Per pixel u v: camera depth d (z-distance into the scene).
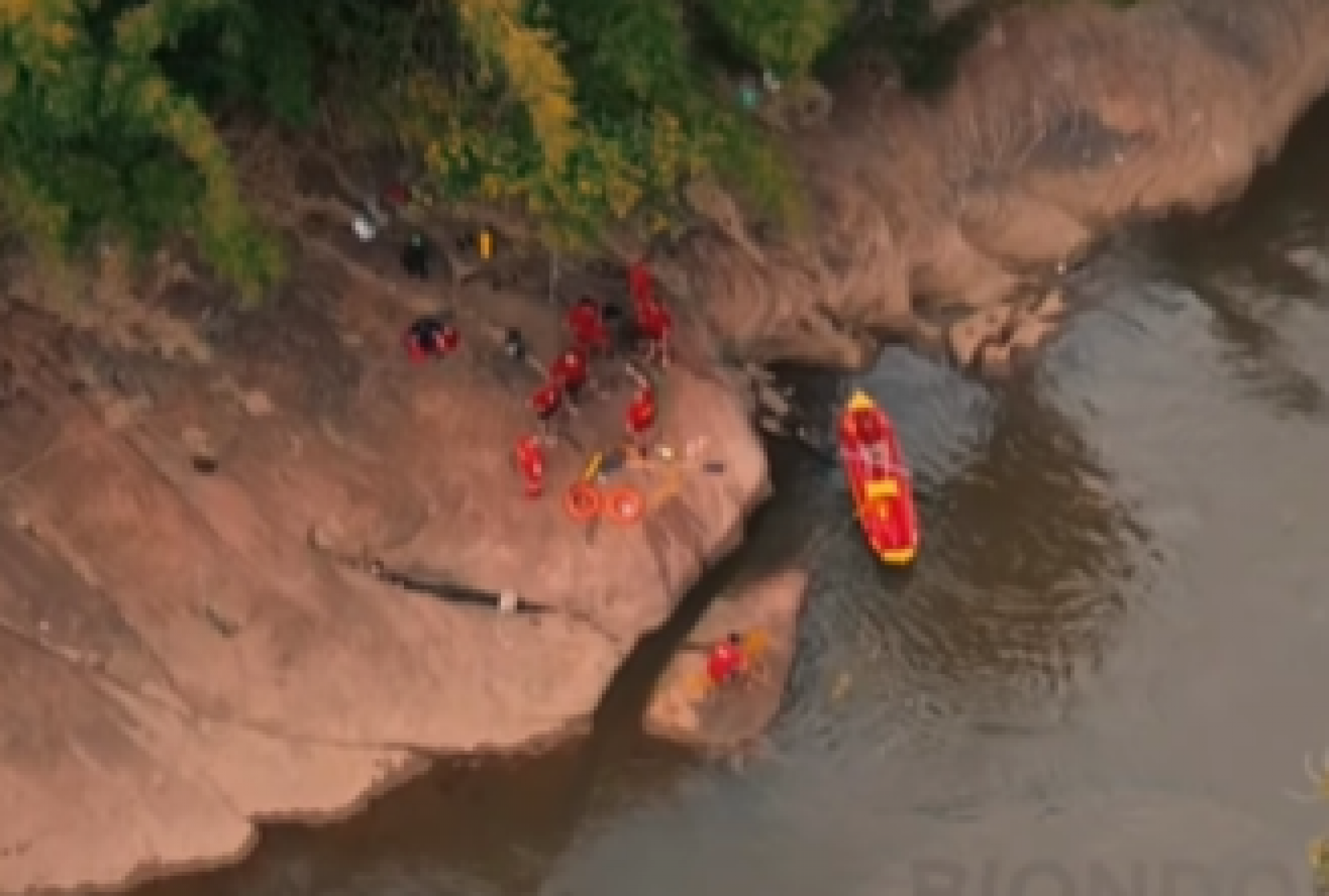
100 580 81.94
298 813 83.31
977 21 107.12
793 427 99.25
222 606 83.12
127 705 81.75
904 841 83.56
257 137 84.19
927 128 105.88
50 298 80.75
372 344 88.31
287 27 77.62
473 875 83.50
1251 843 82.69
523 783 85.88
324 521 85.25
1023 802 84.69
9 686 80.06
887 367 103.06
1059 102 109.00
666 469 91.25
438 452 87.69
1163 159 110.69
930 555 94.44
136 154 73.69
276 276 77.06
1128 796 84.75
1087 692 88.69
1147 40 111.19
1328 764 85.25
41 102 67.62
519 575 87.25
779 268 100.25
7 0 63.88
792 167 95.44
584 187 79.12
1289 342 104.50
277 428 85.44
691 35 87.56
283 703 83.38
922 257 104.50
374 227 89.50
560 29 78.12
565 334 92.06
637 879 83.06
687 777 85.94
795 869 82.88
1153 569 93.69
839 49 101.56
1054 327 105.19
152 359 83.69
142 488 83.00
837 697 88.56
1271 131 114.69
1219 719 87.56
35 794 79.62
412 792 85.00
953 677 89.38
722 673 87.50
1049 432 100.00
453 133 80.69
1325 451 98.62
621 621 88.00
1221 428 100.00
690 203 96.06
